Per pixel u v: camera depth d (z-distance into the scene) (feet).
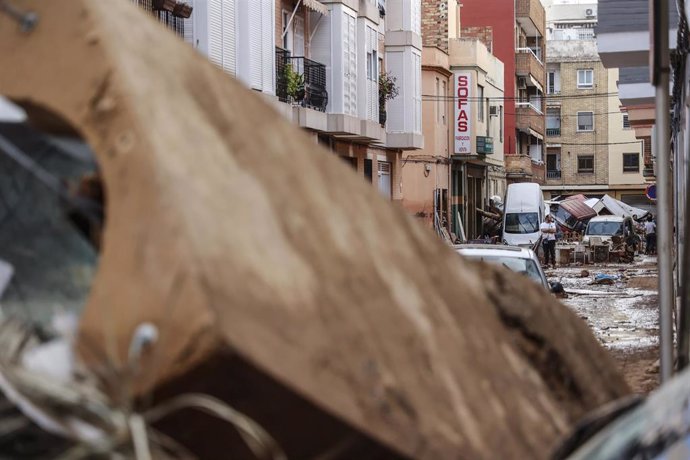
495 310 14.26
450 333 12.09
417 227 13.84
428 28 193.06
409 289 11.96
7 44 10.64
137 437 8.64
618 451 10.57
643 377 43.83
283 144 11.80
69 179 11.19
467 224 212.02
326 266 10.58
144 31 10.87
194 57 11.46
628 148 338.34
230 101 11.42
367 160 140.97
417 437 9.99
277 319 9.25
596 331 65.67
